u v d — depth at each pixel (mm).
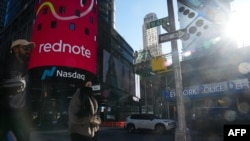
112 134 19734
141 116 21906
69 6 47250
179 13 16297
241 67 26219
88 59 47719
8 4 91312
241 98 23344
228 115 15867
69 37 45469
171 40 8344
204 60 29203
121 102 61156
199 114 17672
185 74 30562
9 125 2098
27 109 2309
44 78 42656
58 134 20266
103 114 46844
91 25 50281
